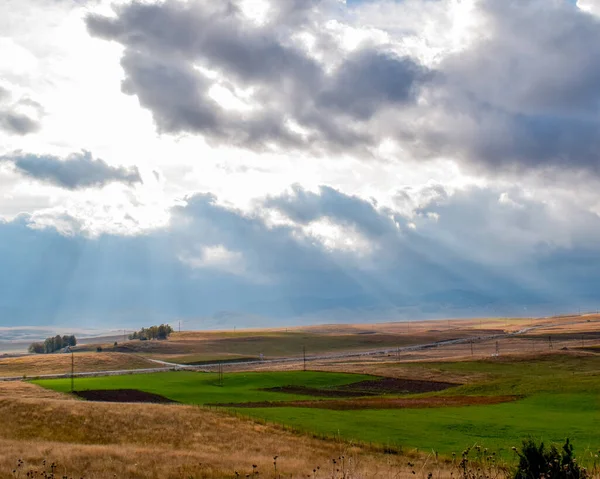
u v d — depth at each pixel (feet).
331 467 120.47
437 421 192.34
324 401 269.44
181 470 118.01
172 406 213.25
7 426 181.88
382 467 120.98
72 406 204.33
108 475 110.11
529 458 58.90
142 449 141.90
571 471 56.80
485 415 207.31
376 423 187.93
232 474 113.91
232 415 200.23
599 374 322.55
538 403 241.96
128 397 303.27
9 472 104.53
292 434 172.55
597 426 178.19
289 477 105.29
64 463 118.93
